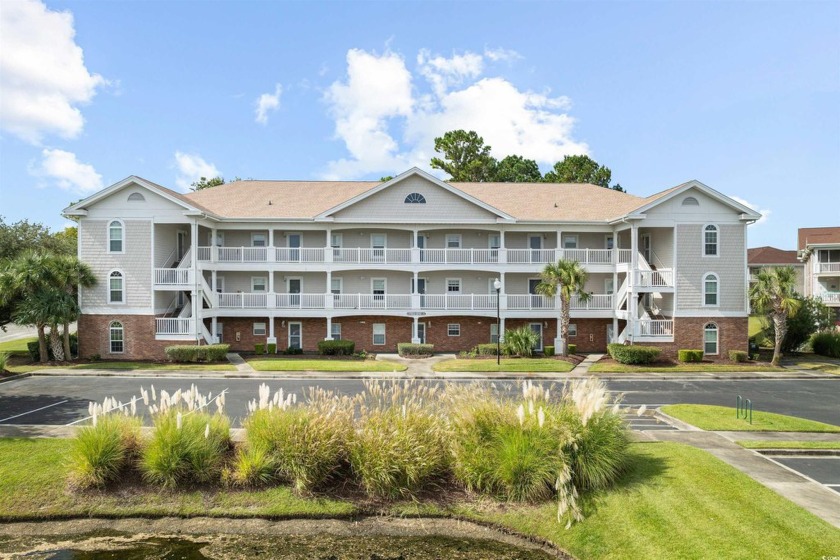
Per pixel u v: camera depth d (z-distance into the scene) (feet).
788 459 41.68
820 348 104.83
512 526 31.71
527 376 79.10
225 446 38.09
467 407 36.81
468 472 34.60
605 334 106.42
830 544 26.99
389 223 103.55
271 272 102.27
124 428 37.40
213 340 99.25
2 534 31.22
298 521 32.63
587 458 34.04
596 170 191.72
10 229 113.39
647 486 33.91
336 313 101.71
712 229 97.19
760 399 65.62
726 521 29.55
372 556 29.30
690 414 54.34
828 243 139.95
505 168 201.05
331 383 72.95
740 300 97.30
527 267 104.88
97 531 31.60
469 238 110.93
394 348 105.70
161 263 97.09
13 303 89.30
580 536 29.91
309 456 34.63
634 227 97.19
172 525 32.14
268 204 108.99
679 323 96.63
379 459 34.42
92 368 82.58
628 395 67.46
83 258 92.99
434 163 195.93
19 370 80.18
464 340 106.52
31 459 38.55
